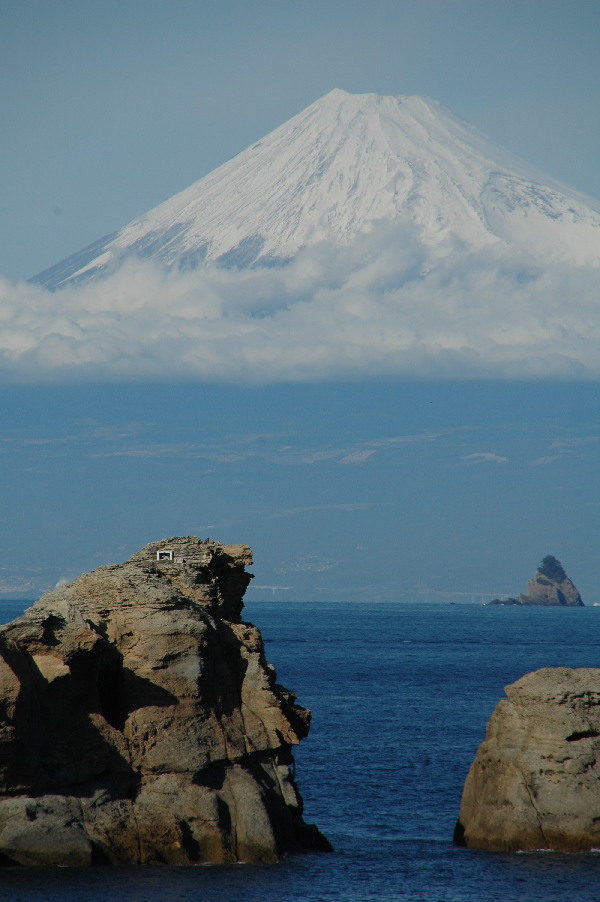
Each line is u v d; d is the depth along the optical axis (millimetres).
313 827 184875
